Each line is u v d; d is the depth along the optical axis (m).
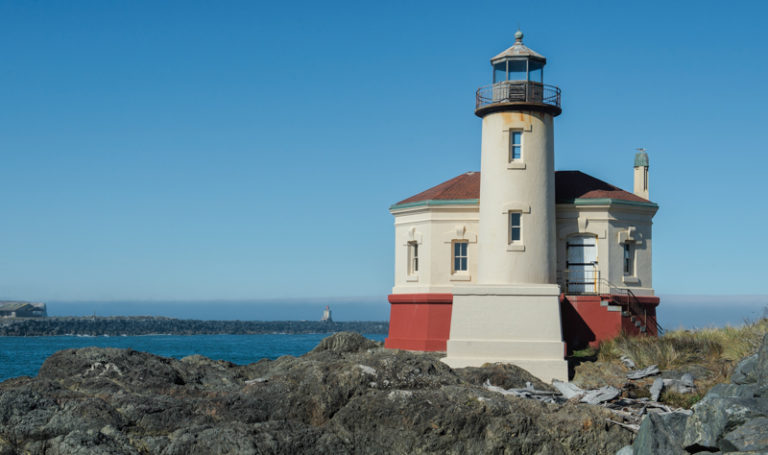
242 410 23.78
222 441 21.12
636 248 37.75
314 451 22.12
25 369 77.94
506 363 32.38
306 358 33.75
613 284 36.75
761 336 30.58
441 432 23.09
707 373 29.94
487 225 35.84
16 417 21.12
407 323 38.84
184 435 21.39
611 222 36.91
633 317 36.50
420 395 23.89
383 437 23.34
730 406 18.70
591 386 30.45
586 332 35.88
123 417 22.12
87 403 22.05
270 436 21.70
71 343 160.88
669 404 27.38
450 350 33.91
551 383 32.09
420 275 39.00
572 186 38.50
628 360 32.31
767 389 21.11
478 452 23.00
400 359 26.88
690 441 19.27
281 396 24.61
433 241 38.56
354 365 25.70
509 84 35.91
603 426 23.55
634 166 39.97
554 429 23.52
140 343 165.88
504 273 35.12
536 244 35.22
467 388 24.72
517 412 23.62
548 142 36.06
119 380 26.61
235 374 31.95
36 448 20.66
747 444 17.86
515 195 35.31
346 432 23.48
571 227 36.94
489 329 33.69
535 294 33.66
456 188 39.88
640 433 21.06
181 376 29.22
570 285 37.06
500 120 35.84
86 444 20.28
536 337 33.38
